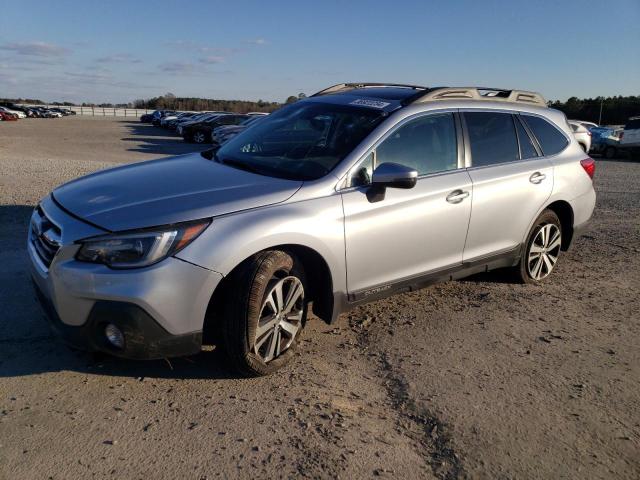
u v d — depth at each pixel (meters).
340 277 3.94
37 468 2.71
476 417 3.34
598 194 12.44
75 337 3.30
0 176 10.52
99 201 3.53
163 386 3.51
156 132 40.97
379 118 4.35
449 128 4.74
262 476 2.74
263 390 3.51
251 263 3.46
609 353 4.30
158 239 3.19
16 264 5.54
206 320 3.52
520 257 5.54
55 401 3.28
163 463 2.80
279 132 4.69
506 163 5.18
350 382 3.68
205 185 3.75
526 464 2.96
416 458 2.96
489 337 4.47
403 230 4.24
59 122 56.69
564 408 3.49
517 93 5.59
